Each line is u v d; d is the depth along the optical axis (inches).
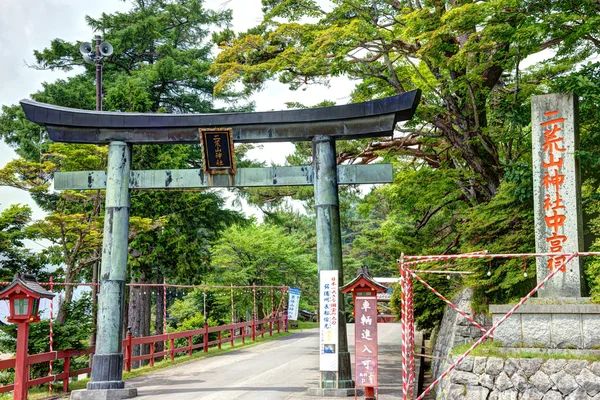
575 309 415.5
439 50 665.0
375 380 460.8
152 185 621.3
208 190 1283.2
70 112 616.7
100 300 599.2
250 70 754.2
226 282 1434.5
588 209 555.5
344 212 1029.8
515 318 429.4
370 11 753.0
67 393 635.5
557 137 467.2
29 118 617.0
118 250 606.2
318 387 591.8
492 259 558.3
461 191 836.6
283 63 748.0
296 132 599.2
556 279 452.1
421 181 781.3
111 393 567.5
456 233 872.9
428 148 877.2
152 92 1346.0
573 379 393.4
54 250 986.7
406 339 414.3
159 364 844.0
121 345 600.7
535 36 605.0
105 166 896.9
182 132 616.1
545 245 460.8
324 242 575.5
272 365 812.6
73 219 797.2
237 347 1089.4
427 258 416.5
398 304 885.2
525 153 785.6
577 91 544.1
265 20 802.8
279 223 1397.6
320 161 590.6
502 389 406.0
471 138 708.7
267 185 607.5
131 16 1381.6
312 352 975.0
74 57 1342.3
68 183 629.0
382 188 921.5
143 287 1176.2
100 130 624.1
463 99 724.7
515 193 555.8
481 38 657.0
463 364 420.8
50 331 633.0
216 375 727.1
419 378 660.1
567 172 460.8
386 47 715.4
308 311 2265.0
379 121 581.3
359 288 474.0
